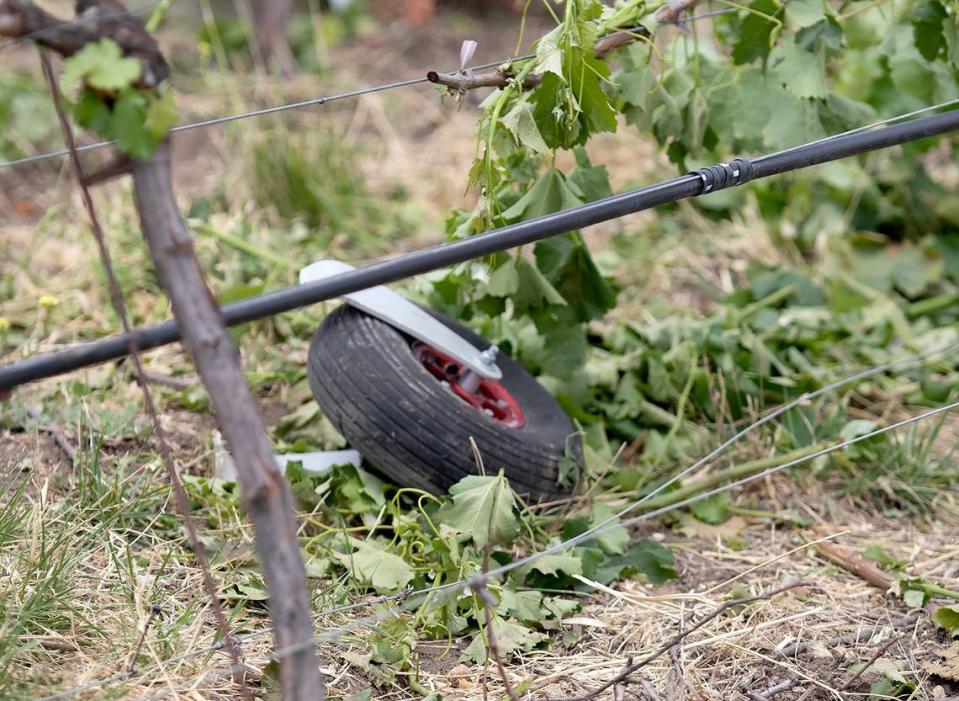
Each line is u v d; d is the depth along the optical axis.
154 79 2.29
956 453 4.60
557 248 4.12
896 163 6.14
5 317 4.96
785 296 5.54
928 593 3.57
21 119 7.09
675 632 3.40
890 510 4.25
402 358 3.78
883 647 3.32
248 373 4.64
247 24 8.55
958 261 5.93
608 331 5.09
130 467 3.93
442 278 4.41
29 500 3.62
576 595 3.59
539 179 3.95
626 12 3.82
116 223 5.67
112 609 3.17
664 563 3.70
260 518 2.30
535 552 3.73
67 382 4.46
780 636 3.40
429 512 3.71
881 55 5.24
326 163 6.43
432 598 3.28
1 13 2.20
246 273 5.44
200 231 5.42
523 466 3.84
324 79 8.29
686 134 4.19
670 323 4.97
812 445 4.41
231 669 2.78
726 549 3.95
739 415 4.64
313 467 3.97
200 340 2.28
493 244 2.77
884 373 5.10
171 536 3.60
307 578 3.39
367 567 3.39
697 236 6.35
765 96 4.25
